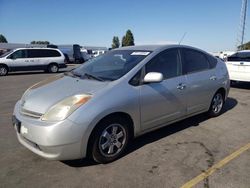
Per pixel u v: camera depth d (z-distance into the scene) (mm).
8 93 9352
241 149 4227
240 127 5312
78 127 3293
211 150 4184
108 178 3340
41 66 18219
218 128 5234
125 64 4266
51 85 4066
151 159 3852
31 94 3891
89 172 3480
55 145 3234
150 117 4184
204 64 5441
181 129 5137
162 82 4359
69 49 34594
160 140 4566
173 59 4711
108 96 3586
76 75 4453
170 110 4527
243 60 9836
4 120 5770
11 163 3721
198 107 5230
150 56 4328
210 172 3486
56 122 3240
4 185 3178
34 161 3777
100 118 3465
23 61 17391
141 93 3975
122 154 3984
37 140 3287
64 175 3408
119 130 3812
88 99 3445
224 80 5898
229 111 6535
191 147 4285
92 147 3537
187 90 4797
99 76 4105
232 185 3188
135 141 4508
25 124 3418
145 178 3340
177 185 3189
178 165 3676
